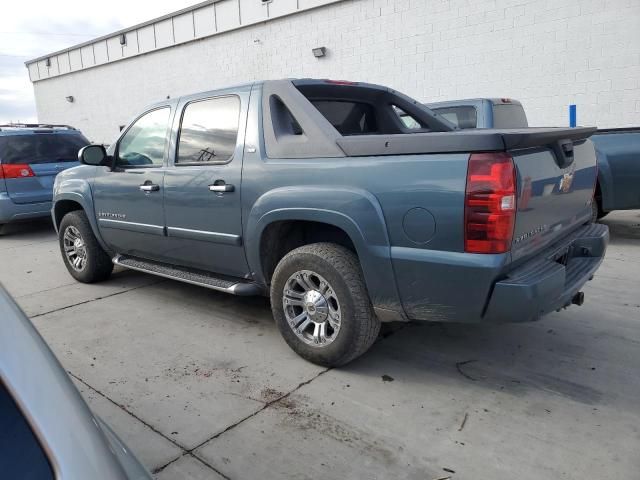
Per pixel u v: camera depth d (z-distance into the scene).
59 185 5.47
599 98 8.86
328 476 2.39
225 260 3.92
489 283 2.62
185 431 2.78
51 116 22.95
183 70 16.22
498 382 3.17
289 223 3.55
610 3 8.48
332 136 3.21
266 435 2.71
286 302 3.46
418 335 3.88
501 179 2.53
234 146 3.70
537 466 2.40
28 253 7.27
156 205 4.30
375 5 11.23
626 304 4.30
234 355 3.66
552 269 2.80
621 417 2.76
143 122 4.54
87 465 1.00
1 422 0.99
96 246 5.31
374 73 11.55
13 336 1.10
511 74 9.69
